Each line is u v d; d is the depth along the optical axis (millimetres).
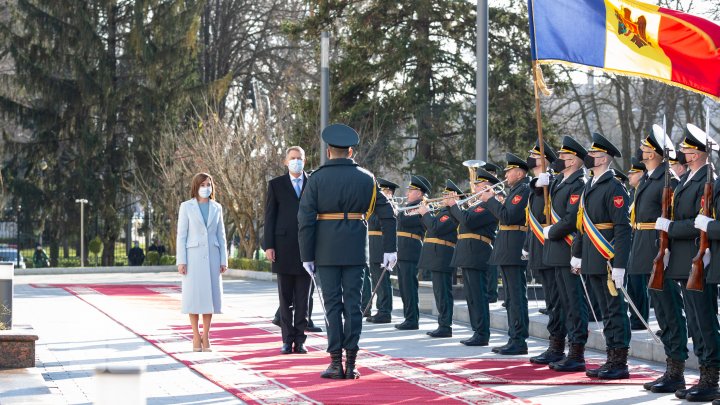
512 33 41062
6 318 13844
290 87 45938
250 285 31016
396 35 40688
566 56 13180
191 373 12242
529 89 41031
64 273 40125
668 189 10797
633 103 44812
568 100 45375
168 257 44812
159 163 45906
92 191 47906
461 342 15406
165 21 48031
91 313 20078
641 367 12820
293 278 14133
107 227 48531
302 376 11844
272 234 14047
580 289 12516
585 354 14234
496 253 14258
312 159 39281
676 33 12852
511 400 10273
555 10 13242
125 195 49656
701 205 10367
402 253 17688
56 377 11852
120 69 49188
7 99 47406
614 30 13133
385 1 40438
